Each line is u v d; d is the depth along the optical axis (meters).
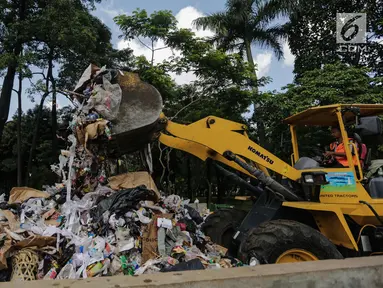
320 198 4.85
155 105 4.60
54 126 19.98
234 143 5.01
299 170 5.16
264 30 17.23
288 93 13.54
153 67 12.78
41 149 21.56
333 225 4.64
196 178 19.14
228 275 2.28
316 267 2.50
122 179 4.89
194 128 4.89
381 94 12.23
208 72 13.44
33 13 14.86
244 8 16.62
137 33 12.99
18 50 14.52
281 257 3.99
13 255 3.48
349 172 4.62
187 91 15.32
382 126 4.75
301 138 11.34
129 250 3.90
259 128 14.67
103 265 3.56
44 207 4.56
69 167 4.41
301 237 4.00
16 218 4.20
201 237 5.21
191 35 13.38
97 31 17.56
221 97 14.13
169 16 13.03
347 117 5.02
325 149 5.61
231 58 13.74
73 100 4.82
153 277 2.23
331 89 12.52
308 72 13.88
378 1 14.92
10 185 25.33
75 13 14.54
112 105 4.32
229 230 6.14
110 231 4.02
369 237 4.68
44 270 3.54
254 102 13.86
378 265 2.58
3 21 14.39
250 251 4.11
